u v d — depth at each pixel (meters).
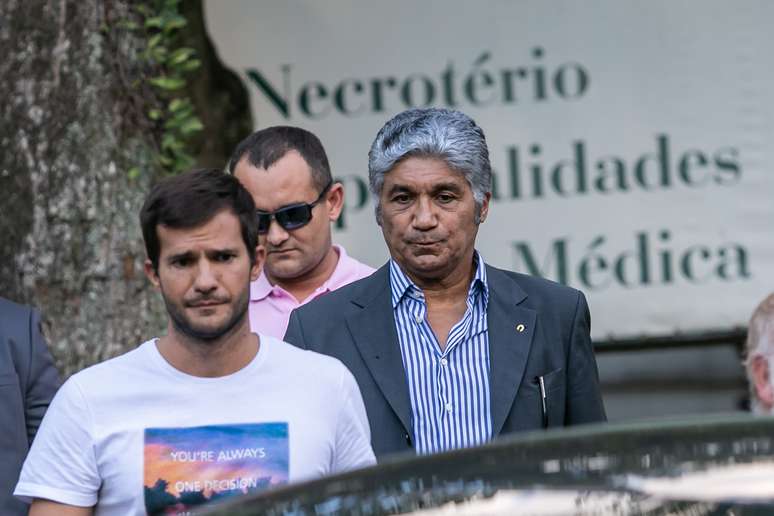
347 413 8.62
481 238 18.20
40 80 14.05
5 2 14.16
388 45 18.08
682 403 20.42
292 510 5.69
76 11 14.12
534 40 18.09
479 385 9.64
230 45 17.92
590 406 9.91
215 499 8.23
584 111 18.11
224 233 8.13
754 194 18.08
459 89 18.11
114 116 14.13
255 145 11.52
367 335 9.73
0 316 11.03
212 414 8.30
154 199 8.16
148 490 8.21
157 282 8.38
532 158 18.14
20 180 13.96
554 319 9.87
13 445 10.74
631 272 18.19
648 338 18.16
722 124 18.11
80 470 8.25
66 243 13.88
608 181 18.14
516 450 5.92
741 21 18.08
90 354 13.80
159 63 14.48
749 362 9.56
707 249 18.12
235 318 8.20
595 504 5.46
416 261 9.54
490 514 5.49
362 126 18.09
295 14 17.98
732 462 5.62
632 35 18.09
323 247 11.55
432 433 9.55
